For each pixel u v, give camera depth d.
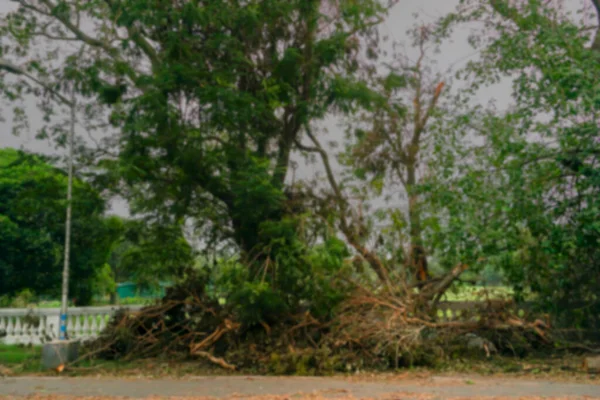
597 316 14.91
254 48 15.66
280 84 14.91
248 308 13.42
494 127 14.53
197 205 16.19
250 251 14.47
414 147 17.20
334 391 10.17
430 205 14.95
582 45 14.54
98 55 16.23
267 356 12.95
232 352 13.34
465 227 13.38
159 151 14.60
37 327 18.06
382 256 15.70
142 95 14.27
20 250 23.27
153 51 16.17
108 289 29.38
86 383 11.33
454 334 13.88
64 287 14.66
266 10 15.25
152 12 14.66
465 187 13.69
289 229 13.82
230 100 13.74
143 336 14.67
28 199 17.00
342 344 12.95
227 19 14.93
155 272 16.67
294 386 10.84
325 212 15.34
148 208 15.70
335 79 15.09
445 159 14.94
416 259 16.72
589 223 12.56
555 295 14.73
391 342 12.91
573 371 12.41
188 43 14.89
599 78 13.18
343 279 14.11
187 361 14.24
